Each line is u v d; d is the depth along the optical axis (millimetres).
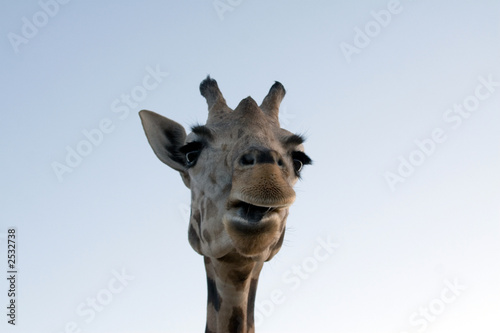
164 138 5996
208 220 4828
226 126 5004
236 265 4957
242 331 5164
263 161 4004
